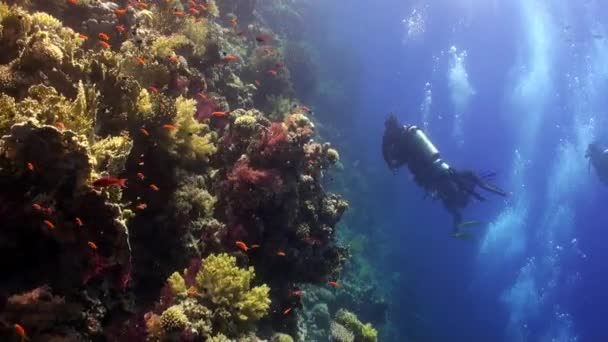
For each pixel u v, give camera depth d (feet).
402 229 84.84
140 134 15.78
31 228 10.39
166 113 16.44
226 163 20.26
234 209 18.54
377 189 80.38
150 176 16.14
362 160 80.23
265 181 18.49
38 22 15.67
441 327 77.56
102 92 15.33
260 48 40.37
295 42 65.92
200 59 25.25
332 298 35.96
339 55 87.86
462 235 36.14
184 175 17.51
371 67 106.32
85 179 10.98
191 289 14.14
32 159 10.44
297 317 21.81
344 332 28.19
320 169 22.84
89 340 11.19
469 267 97.66
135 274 14.52
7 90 13.26
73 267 10.91
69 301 10.83
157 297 14.79
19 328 8.39
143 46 19.70
